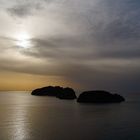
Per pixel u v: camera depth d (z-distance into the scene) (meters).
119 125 48.62
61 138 36.38
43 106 99.94
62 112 75.56
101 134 39.28
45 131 41.88
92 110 81.44
